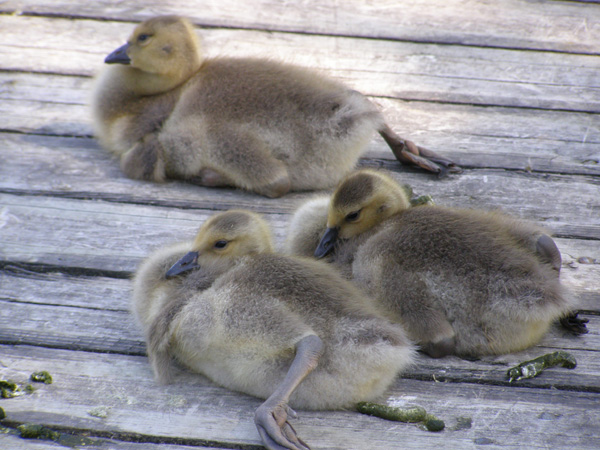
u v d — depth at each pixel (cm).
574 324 804
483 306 736
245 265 718
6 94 1281
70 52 1400
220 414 671
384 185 852
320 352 639
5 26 1461
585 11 1589
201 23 1488
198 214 1020
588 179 1120
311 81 1078
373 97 1298
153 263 779
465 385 719
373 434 654
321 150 1056
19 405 676
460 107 1287
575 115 1279
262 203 1055
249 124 1048
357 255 797
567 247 964
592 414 688
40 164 1118
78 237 956
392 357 652
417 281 748
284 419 614
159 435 648
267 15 1530
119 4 1555
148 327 701
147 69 1109
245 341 664
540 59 1426
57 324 796
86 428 653
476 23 1533
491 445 649
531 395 709
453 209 838
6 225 971
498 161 1158
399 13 1555
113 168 1123
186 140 1068
